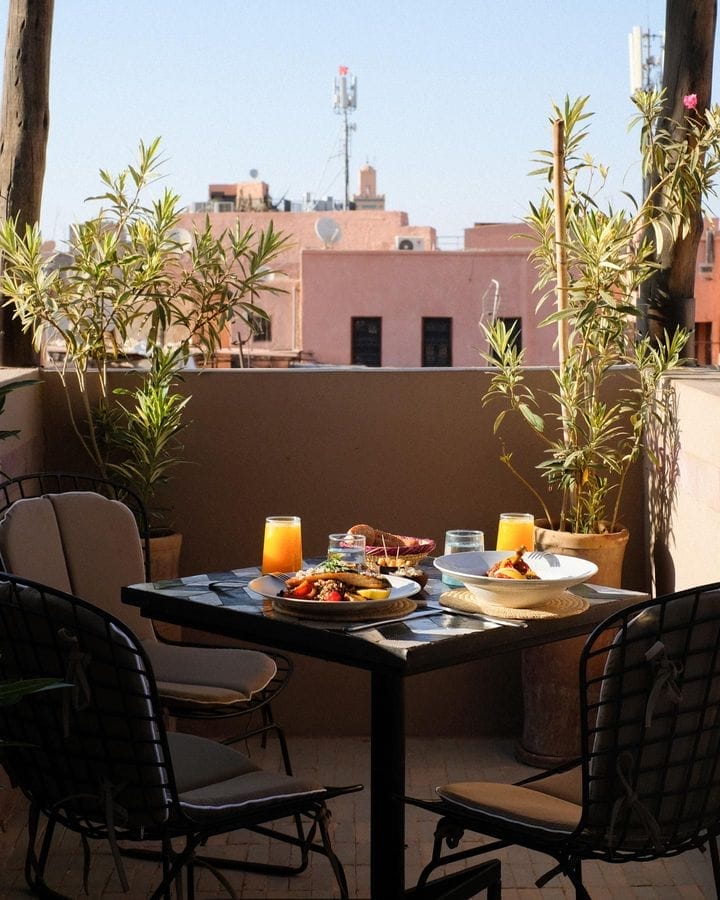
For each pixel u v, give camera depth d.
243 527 4.39
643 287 4.43
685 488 3.73
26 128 4.33
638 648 2.17
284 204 31.73
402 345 22.50
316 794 2.50
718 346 18.67
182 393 4.34
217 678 3.17
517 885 3.15
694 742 2.26
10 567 3.07
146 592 2.88
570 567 2.84
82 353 4.17
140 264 4.24
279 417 4.36
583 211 4.04
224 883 2.38
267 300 23.02
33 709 2.37
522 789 2.55
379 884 2.63
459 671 4.36
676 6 4.25
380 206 33.78
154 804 2.31
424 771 3.98
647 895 3.09
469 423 4.37
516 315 22.12
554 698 3.95
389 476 4.38
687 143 4.12
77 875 3.14
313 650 2.52
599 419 3.97
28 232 4.08
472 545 2.99
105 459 4.31
